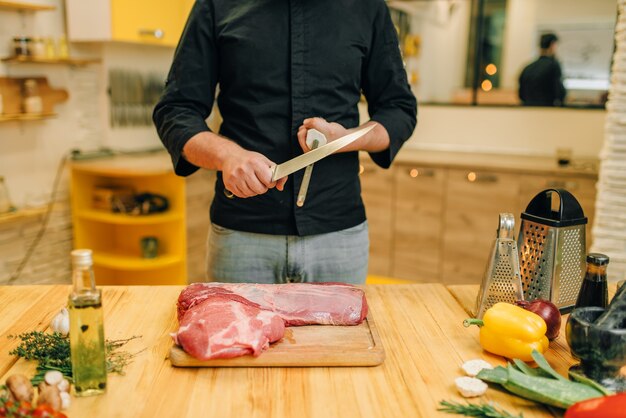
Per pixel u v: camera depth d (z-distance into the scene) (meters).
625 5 1.68
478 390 0.95
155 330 1.18
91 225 3.33
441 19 3.93
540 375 0.99
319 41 1.47
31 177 3.05
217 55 1.52
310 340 1.10
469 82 3.96
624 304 0.98
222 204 1.56
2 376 0.99
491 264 1.24
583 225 1.30
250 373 1.02
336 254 1.57
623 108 1.72
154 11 3.18
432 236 3.58
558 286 1.28
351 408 0.92
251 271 1.55
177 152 1.43
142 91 3.65
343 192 1.55
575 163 3.37
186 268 3.34
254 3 1.47
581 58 3.63
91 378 0.93
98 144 3.44
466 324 1.11
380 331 1.20
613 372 0.98
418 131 4.18
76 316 0.91
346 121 1.54
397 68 1.59
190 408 0.91
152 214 3.19
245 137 1.51
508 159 3.60
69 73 3.19
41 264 3.16
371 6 1.54
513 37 3.78
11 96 2.82
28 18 2.91
